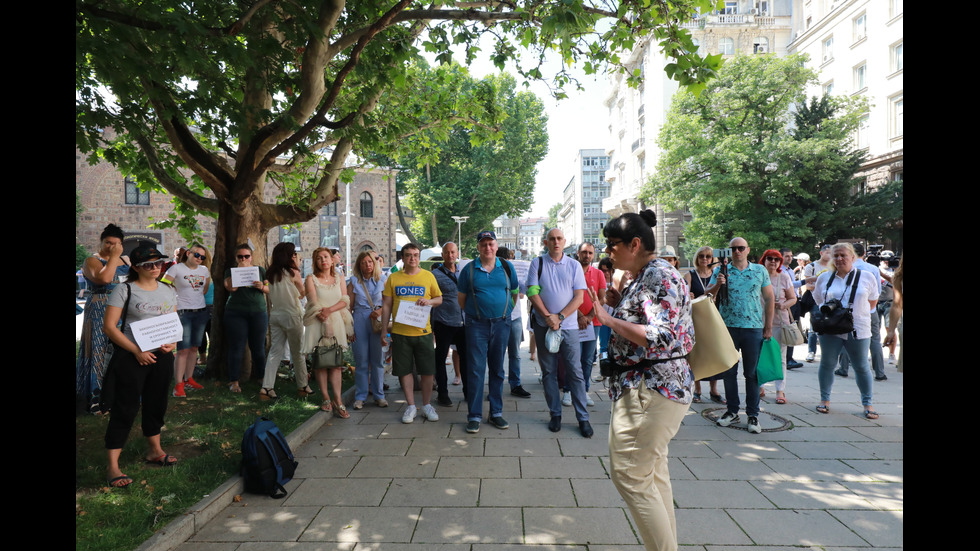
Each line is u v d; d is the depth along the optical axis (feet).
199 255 23.34
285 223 27.07
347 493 13.19
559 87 25.30
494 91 30.66
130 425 13.30
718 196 91.91
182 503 12.00
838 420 19.01
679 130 97.35
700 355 9.23
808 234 84.23
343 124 21.74
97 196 100.94
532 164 143.95
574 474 14.25
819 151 82.12
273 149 22.50
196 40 15.71
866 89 95.66
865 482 13.52
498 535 10.99
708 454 15.57
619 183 175.22
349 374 27.61
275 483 13.05
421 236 148.56
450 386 26.30
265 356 24.61
